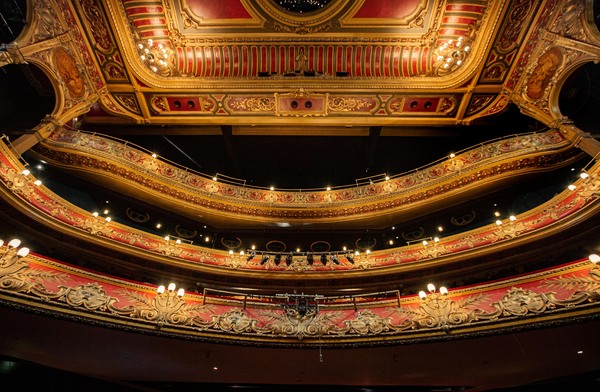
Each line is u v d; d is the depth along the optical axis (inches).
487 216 429.1
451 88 438.9
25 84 404.5
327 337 219.5
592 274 203.0
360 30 430.9
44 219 291.0
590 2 315.6
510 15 373.1
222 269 378.3
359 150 589.6
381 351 216.4
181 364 243.4
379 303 257.0
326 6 411.5
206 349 220.1
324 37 437.1
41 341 207.5
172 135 554.3
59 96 356.5
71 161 383.9
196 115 477.7
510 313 201.5
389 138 577.3
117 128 516.4
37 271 207.9
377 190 493.0
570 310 184.7
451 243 379.2
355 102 464.8
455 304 231.1
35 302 182.5
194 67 447.8
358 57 450.3
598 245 293.9
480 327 200.7
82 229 319.3
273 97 458.6
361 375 254.7
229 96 455.8
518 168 389.1
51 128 345.7
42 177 381.4
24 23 339.9
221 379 270.5
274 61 455.2
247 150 594.9
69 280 218.5
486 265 346.0
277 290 384.2
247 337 217.6
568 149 356.2
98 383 260.2
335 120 480.7
